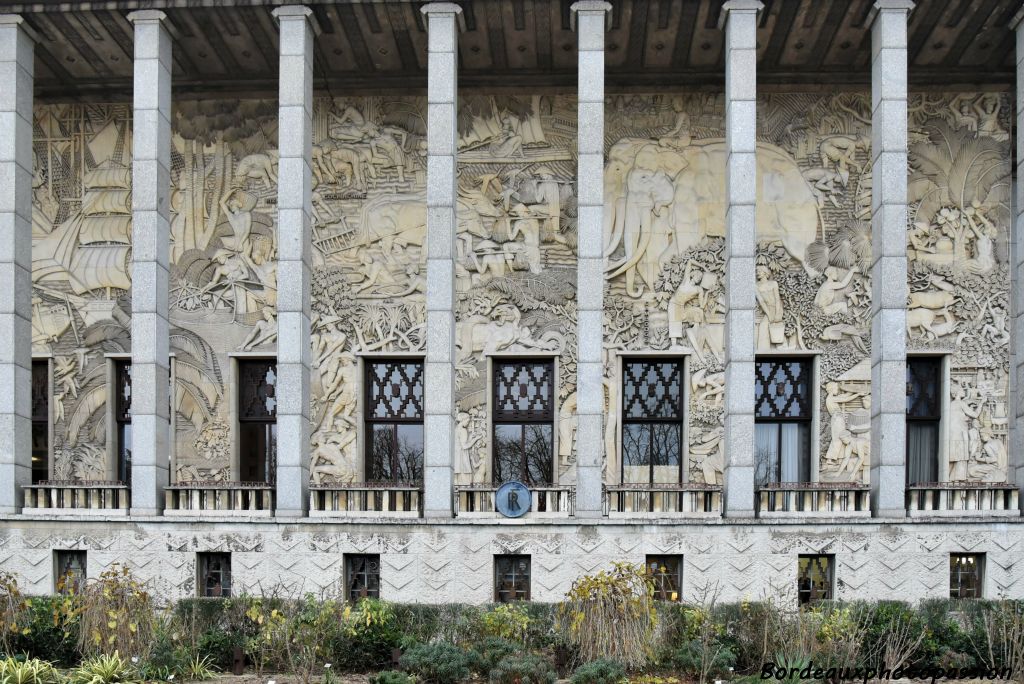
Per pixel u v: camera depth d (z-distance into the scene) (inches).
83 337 1206.3
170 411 1187.9
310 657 848.3
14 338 1054.4
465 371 1175.6
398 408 1194.0
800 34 1103.6
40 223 1215.6
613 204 1187.9
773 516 1002.7
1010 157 1193.4
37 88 1208.8
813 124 1194.0
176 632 896.3
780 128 1194.6
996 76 1178.0
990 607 938.7
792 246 1178.6
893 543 989.2
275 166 1210.6
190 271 1205.7
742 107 1028.5
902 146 1025.5
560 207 1194.0
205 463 1182.3
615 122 1200.2
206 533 1018.1
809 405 1176.2
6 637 870.4
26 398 1071.6
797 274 1175.6
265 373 1204.5
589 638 858.1
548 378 1186.6
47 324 1206.3
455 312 1114.7
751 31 1032.8
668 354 1169.4
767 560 991.6
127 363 1210.0
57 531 1029.2
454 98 1046.4
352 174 1206.3
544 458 1178.6
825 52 1139.9
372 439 1192.2
